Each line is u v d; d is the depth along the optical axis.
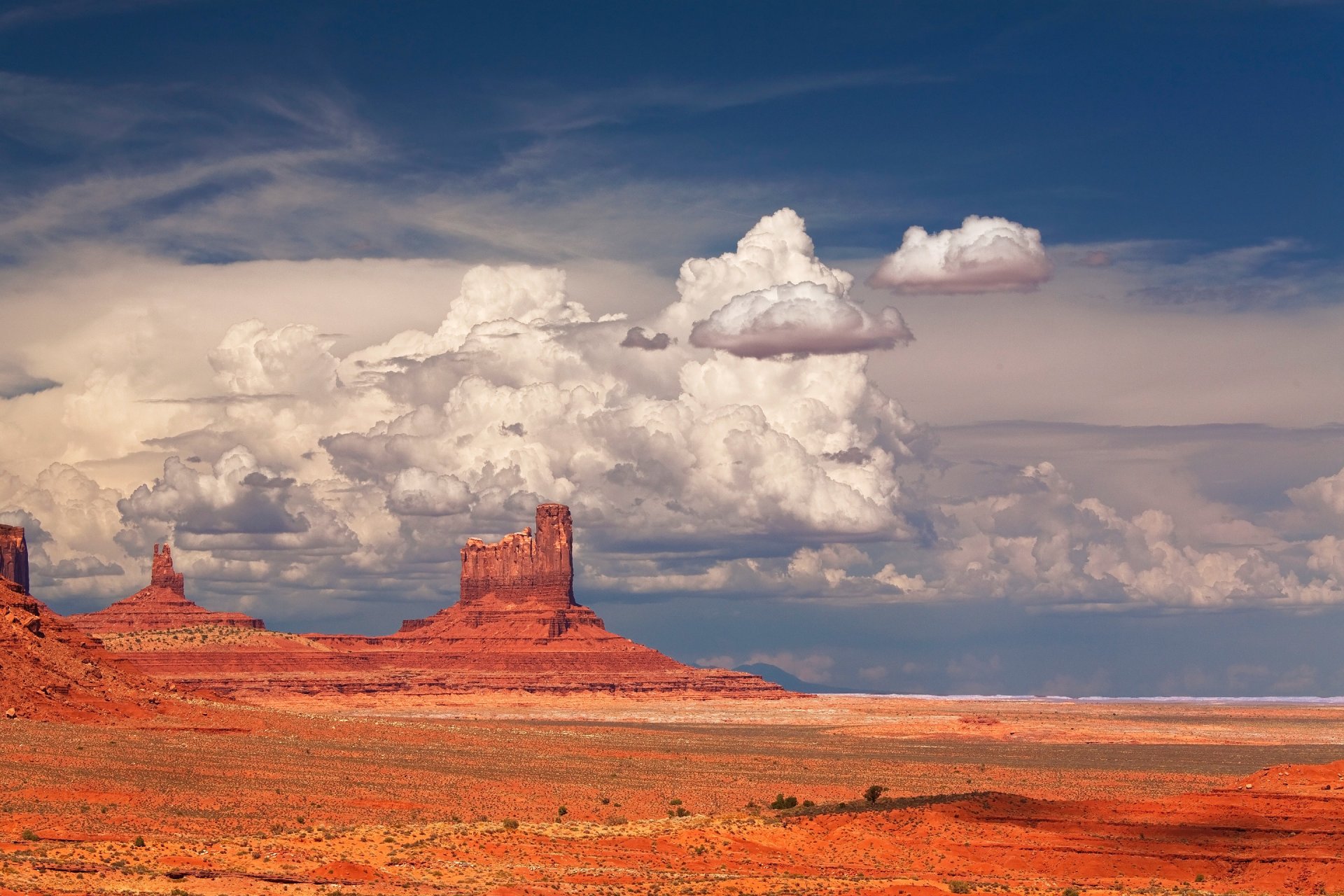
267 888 92.44
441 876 101.00
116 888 89.25
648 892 96.75
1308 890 108.75
